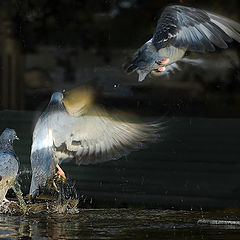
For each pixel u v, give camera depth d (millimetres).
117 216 8797
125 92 21156
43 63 23969
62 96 8594
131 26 20812
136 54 8227
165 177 13359
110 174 13570
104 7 21156
